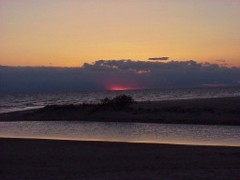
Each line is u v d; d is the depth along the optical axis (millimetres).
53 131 41844
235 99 71062
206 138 34094
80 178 16266
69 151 24844
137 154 23469
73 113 58062
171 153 23672
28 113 61969
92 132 40281
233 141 31891
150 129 42219
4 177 16969
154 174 16531
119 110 57031
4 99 165375
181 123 47469
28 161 21500
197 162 20562
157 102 68375
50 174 17766
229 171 16828
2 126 48656
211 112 50938
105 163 20703
